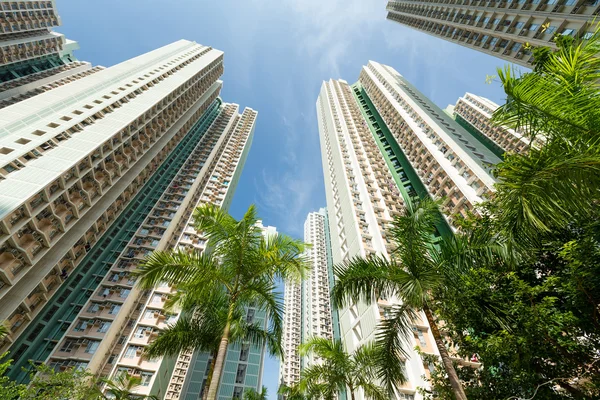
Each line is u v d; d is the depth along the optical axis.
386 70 89.19
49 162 31.41
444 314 10.06
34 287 29.83
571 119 4.90
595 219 7.76
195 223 10.45
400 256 8.91
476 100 95.00
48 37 78.56
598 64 4.79
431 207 9.39
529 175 4.93
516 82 5.03
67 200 32.56
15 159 29.33
